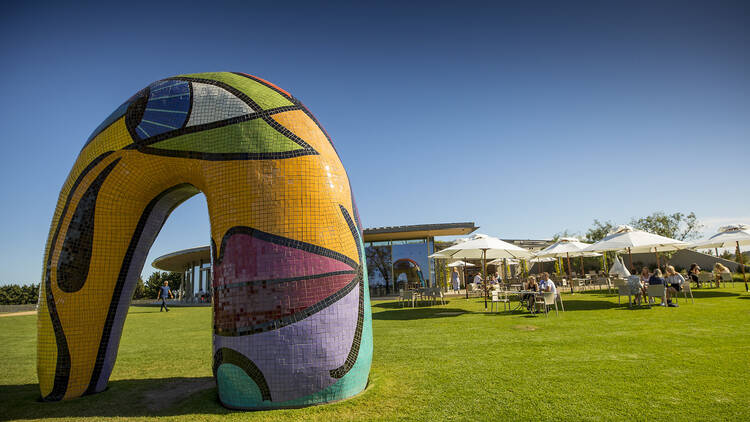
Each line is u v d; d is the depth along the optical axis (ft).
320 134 17.20
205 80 17.61
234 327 14.57
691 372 17.44
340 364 14.89
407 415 13.37
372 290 97.09
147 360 24.89
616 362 19.60
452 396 15.19
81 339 16.84
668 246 57.21
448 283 106.73
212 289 15.72
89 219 17.11
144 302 147.84
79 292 16.90
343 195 16.58
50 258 17.21
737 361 18.94
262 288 14.53
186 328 42.93
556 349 23.07
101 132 17.84
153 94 17.54
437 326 34.65
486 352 22.94
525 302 48.62
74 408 15.33
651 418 12.61
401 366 20.13
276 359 14.23
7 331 46.73
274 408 14.30
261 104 16.48
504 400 14.62
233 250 15.01
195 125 16.30
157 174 17.10
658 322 31.58
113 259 17.54
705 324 29.60
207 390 17.48
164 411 14.65
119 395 16.92
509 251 48.52
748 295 50.19
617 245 46.75
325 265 15.11
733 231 54.39
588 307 44.91
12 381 20.83
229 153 15.64
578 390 15.52
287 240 14.87
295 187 15.33
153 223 18.72
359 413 13.64
